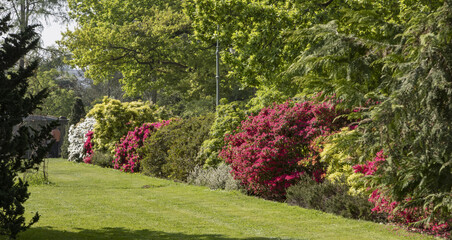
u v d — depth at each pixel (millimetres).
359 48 7688
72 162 26109
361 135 7684
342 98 7801
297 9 16359
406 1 13523
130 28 33844
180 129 18016
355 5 15828
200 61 34500
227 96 38188
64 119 32594
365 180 7922
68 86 55406
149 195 12953
